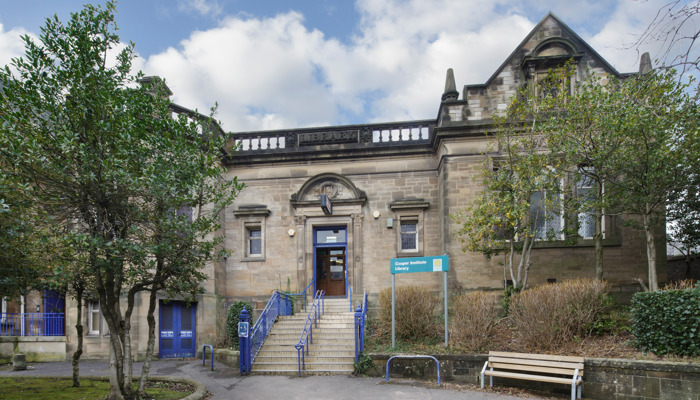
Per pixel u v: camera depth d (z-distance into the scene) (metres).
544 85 14.93
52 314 16.94
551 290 11.34
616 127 11.77
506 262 16.06
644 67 15.77
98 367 14.61
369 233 18.45
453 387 10.46
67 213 8.45
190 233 8.81
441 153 17.27
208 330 16.91
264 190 19.28
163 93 9.95
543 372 9.85
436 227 18.16
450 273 16.25
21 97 7.92
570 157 12.88
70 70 8.40
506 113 14.98
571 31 16.88
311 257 18.64
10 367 15.00
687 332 9.50
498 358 10.46
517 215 13.23
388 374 11.03
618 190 13.05
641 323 10.16
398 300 13.62
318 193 18.98
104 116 8.48
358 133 19.28
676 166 11.53
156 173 8.52
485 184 14.55
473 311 11.98
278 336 14.26
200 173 9.35
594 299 11.26
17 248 8.51
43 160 7.50
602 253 14.55
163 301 16.58
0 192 7.40
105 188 8.16
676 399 8.75
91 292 11.21
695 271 18.48
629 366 9.23
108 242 7.66
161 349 16.48
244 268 18.78
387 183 18.70
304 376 11.85
